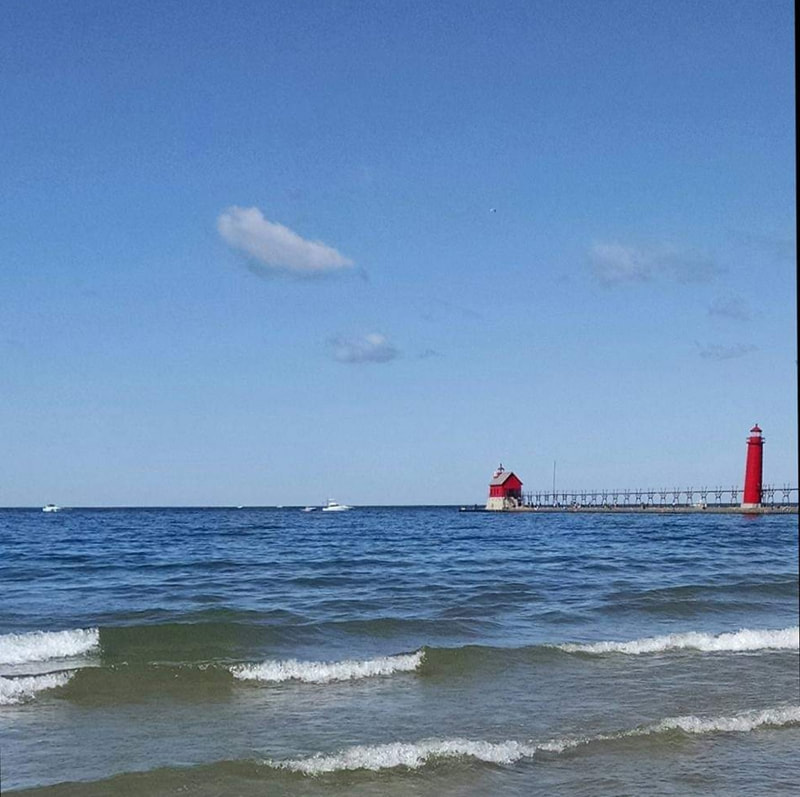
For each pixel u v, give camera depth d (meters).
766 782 11.04
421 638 19.47
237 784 10.47
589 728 13.02
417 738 12.41
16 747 11.66
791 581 30.41
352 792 10.37
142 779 10.48
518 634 20.11
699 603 25.05
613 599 25.31
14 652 17.38
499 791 10.55
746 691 15.34
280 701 14.23
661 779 11.05
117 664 15.96
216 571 32.59
